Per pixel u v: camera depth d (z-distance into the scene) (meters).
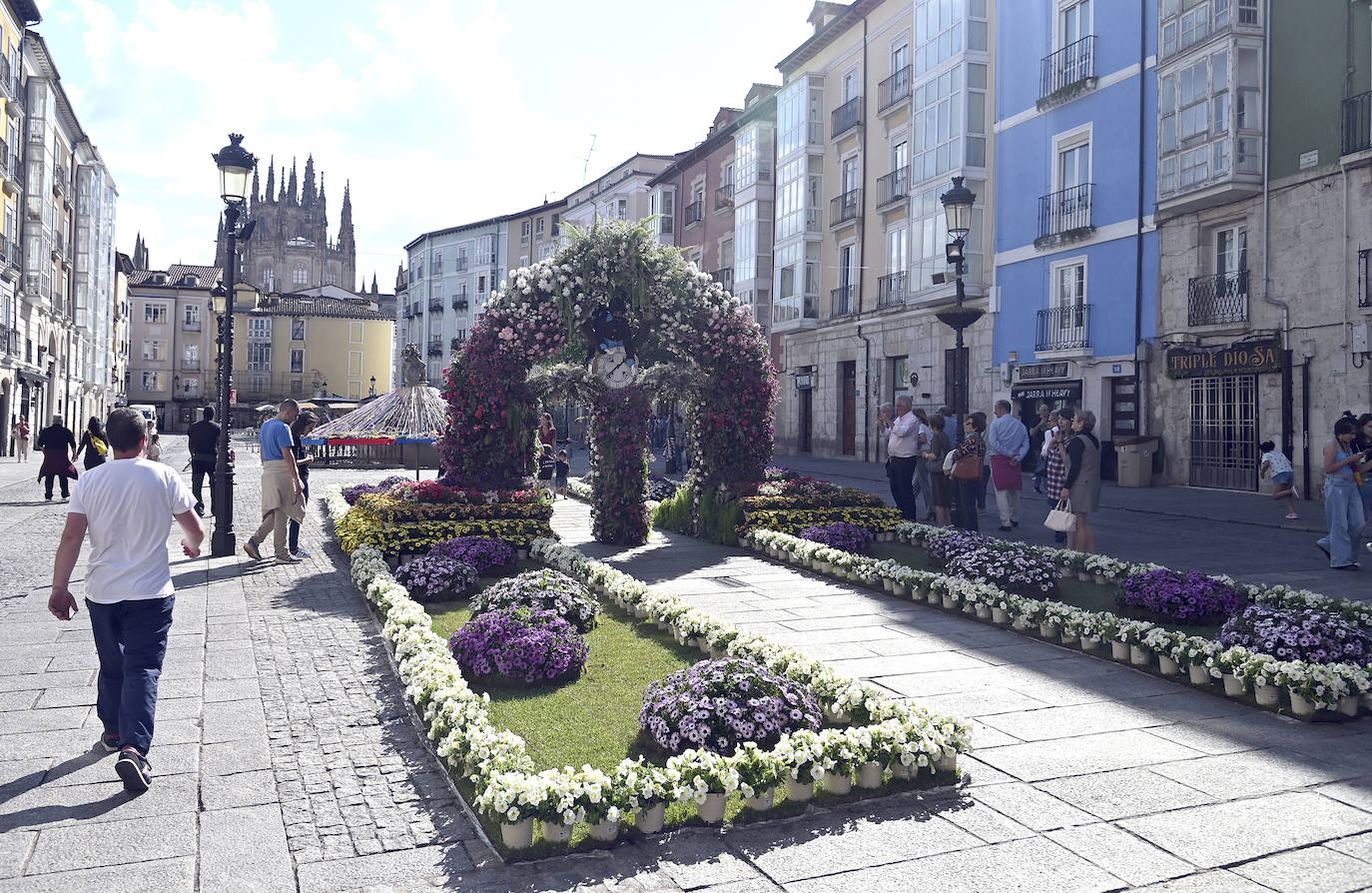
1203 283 20.11
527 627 5.92
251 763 4.45
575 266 11.75
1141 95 21.47
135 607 4.30
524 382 11.77
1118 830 3.71
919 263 28.50
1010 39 25.56
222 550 10.91
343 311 84.88
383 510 10.74
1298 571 10.00
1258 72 18.77
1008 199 25.67
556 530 13.77
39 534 13.41
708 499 12.62
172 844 3.61
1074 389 23.48
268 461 10.44
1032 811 3.90
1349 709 5.06
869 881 3.32
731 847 3.61
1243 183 18.77
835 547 10.74
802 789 3.96
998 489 13.78
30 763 4.43
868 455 31.98
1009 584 8.35
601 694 5.50
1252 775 4.29
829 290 34.56
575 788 3.58
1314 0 17.81
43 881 3.30
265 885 3.30
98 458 18.67
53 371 46.00
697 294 12.27
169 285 82.12
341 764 4.46
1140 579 7.76
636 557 11.04
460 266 77.88
